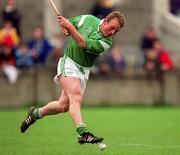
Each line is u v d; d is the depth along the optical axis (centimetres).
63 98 3059
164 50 6378
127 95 5959
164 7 7262
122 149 3250
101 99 5912
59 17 2902
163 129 4194
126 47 7069
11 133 3828
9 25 5872
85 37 2942
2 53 5703
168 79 6034
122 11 7206
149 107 5934
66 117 4722
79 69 2964
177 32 7150
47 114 3133
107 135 3866
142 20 7219
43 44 5862
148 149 3278
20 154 3062
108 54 6206
